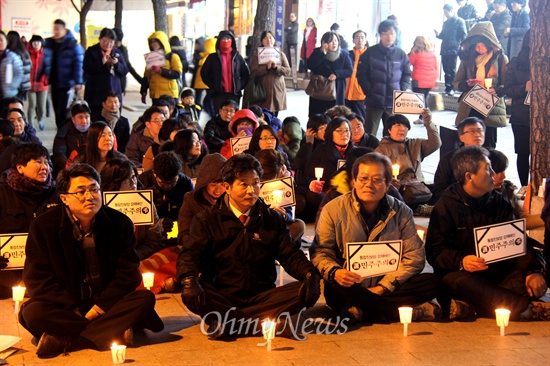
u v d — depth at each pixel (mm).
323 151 11336
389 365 6301
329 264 7215
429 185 12297
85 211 6414
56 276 6508
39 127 21234
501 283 7629
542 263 7809
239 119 13211
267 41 17531
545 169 9367
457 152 7605
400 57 15344
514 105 13266
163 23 24656
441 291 7496
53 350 6387
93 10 40344
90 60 16875
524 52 13047
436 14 26016
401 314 6957
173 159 8789
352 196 7375
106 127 10258
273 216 7055
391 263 7203
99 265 6594
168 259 8258
